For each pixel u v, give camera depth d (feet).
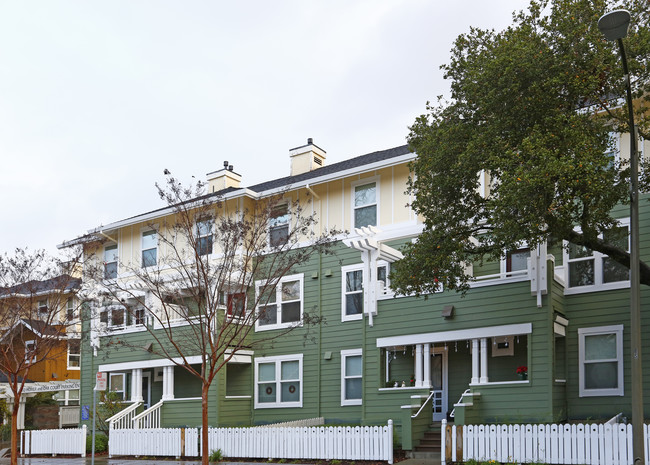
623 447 46.83
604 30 34.55
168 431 70.03
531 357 58.08
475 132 49.60
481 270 68.44
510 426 51.37
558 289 61.57
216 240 61.36
